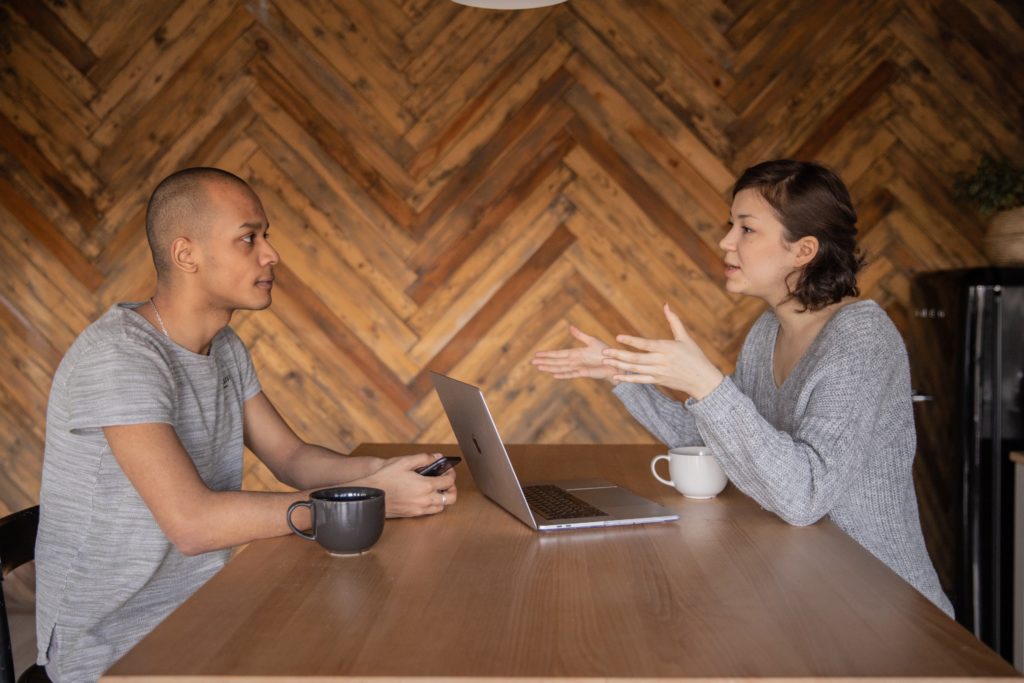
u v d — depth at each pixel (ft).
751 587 3.58
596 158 10.33
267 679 2.74
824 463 4.51
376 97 10.30
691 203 10.34
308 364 10.44
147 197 10.35
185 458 4.46
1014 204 9.37
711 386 4.41
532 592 3.51
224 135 10.32
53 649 4.64
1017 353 8.38
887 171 10.32
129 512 4.67
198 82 10.28
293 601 3.42
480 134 10.34
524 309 10.42
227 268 4.95
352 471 5.57
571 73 10.30
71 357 4.81
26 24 10.25
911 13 10.23
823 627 3.15
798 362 5.33
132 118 10.28
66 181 10.31
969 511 8.47
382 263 10.39
